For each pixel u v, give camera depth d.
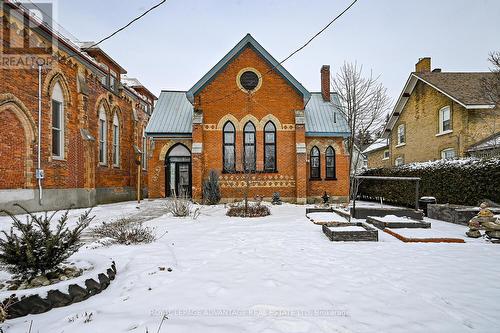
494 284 4.27
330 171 19.17
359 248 6.41
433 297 3.81
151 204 16.72
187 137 19.11
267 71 18.28
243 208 12.77
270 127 18.36
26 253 3.86
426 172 14.82
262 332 2.91
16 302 3.29
